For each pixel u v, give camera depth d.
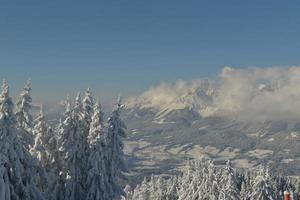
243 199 76.88
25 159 36.59
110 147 43.44
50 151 41.94
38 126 40.62
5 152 33.56
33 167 37.19
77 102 43.12
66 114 42.31
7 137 34.19
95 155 41.84
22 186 35.50
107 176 42.59
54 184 41.69
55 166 42.28
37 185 39.19
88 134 43.62
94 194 41.81
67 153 41.56
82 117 43.56
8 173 34.78
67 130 41.88
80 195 42.22
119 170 44.50
